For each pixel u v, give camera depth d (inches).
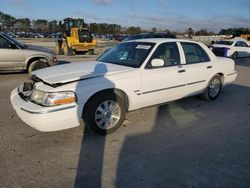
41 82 156.2
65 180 116.4
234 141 156.8
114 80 162.2
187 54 211.3
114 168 126.3
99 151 143.2
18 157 135.5
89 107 154.9
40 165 128.3
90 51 826.2
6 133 164.7
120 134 165.9
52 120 142.1
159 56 188.4
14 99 162.7
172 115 202.4
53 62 381.7
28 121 145.9
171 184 113.7
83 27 885.8
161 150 144.7
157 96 186.7
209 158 135.9
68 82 150.3
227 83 254.1
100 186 112.3
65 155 138.3
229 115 204.8
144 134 166.2
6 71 355.3
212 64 229.6
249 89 304.3
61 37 895.1
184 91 206.7
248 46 728.3
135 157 136.7
